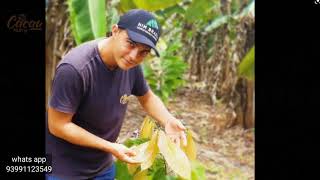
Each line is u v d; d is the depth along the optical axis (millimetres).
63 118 1890
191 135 2121
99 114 1990
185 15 3146
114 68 1947
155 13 3154
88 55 1899
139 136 2164
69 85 1865
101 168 2154
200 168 2303
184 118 3607
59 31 3051
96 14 2375
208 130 3523
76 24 2381
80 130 1913
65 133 1901
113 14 2852
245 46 3451
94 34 2363
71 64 1864
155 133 1961
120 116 2086
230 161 3346
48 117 1929
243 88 3547
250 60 2896
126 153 1932
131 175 2234
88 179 2119
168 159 1897
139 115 3385
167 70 3211
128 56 1824
